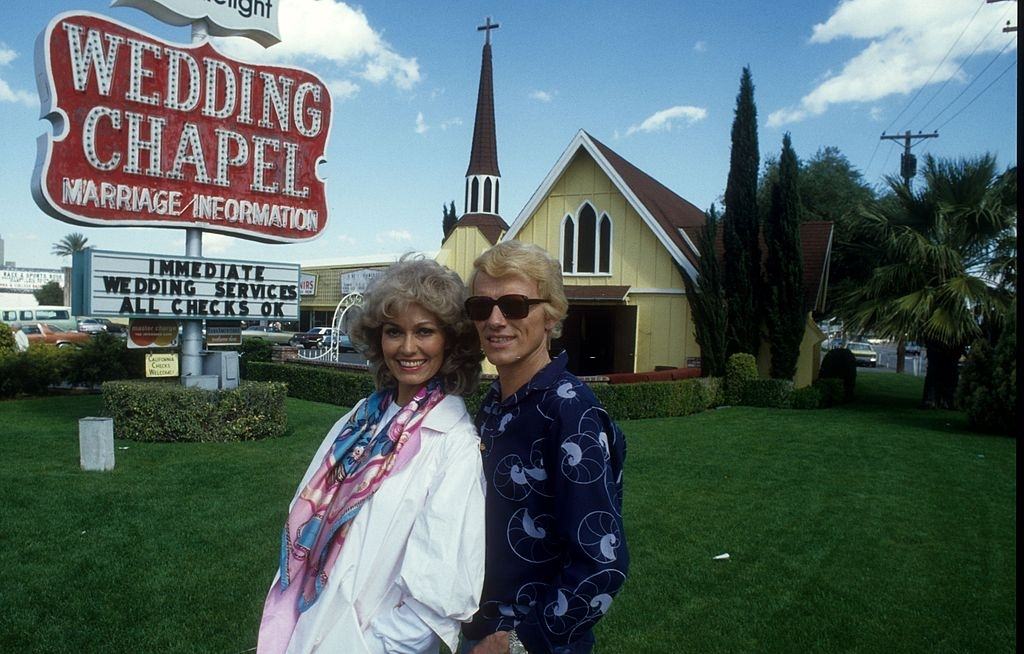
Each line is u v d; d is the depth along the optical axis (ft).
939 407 55.88
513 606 6.73
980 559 19.17
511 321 7.04
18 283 317.01
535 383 6.96
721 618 15.19
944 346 54.95
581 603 6.07
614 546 6.18
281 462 28.73
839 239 70.33
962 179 54.95
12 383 47.80
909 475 29.73
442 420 7.02
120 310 33.04
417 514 6.61
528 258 7.14
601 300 59.57
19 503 21.85
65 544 18.38
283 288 38.50
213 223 35.58
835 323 75.61
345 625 6.36
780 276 55.21
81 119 31.42
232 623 14.20
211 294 35.88
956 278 51.98
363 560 6.53
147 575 16.49
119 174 32.63
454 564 6.22
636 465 30.50
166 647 13.23
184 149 34.40
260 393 34.17
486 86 96.78
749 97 55.36
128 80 32.58
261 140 36.96
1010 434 41.42
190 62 34.37
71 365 51.19
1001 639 14.44
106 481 24.86
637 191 60.03
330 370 52.60
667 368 59.26
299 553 7.08
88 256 32.17
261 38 37.29
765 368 58.23
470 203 95.71
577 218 63.41
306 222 38.99
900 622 15.16
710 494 25.67
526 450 6.78
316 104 38.93
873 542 20.45
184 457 29.27
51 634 13.53
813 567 18.34
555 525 6.53
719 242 65.00
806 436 39.65
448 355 7.57
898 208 58.75
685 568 18.04
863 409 55.01
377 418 7.70
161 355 34.99
